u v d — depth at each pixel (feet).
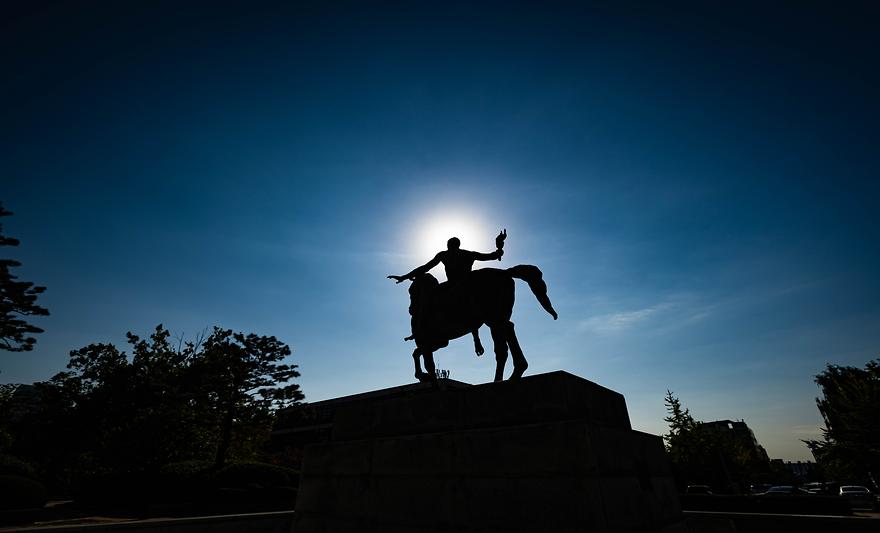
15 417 93.61
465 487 18.19
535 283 22.53
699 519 29.32
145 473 72.64
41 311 70.69
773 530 42.14
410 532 18.99
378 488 20.92
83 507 67.05
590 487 15.11
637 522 16.89
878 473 102.01
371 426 23.53
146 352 94.38
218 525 31.32
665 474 22.03
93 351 89.35
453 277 26.48
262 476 72.54
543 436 16.84
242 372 100.32
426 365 26.84
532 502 16.25
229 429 98.22
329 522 22.12
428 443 20.03
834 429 111.45
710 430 141.59
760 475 209.97
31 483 55.01
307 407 109.29
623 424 21.89
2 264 66.08
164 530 28.81
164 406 86.43
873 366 103.24
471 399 20.24
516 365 22.39
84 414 79.56
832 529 39.42
